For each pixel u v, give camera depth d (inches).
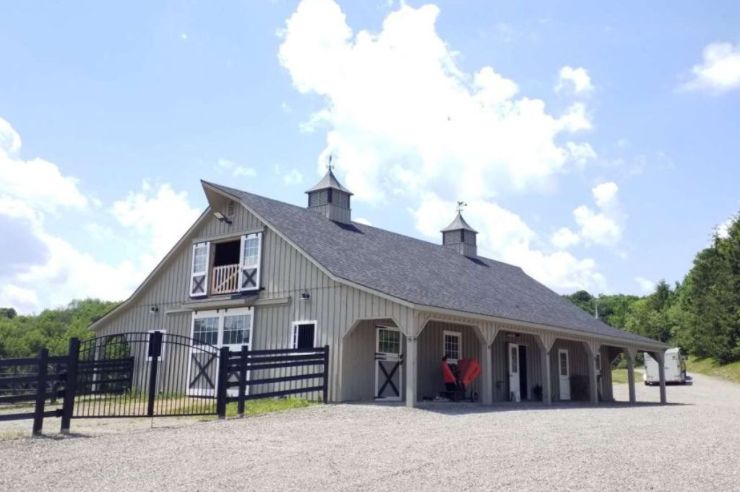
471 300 734.5
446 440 384.8
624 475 291.1
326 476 279.0
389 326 696.4
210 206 788.6
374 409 554.3
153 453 330.0
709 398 1095.6
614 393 1286.9
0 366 384.5
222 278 778.2
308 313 668.7
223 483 265.3
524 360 922.7
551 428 460.8
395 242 883.4
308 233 735.1
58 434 396.8
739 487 273.6
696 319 2076.8
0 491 250.4
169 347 798.5
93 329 902.4
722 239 2053.4
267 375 698.2
